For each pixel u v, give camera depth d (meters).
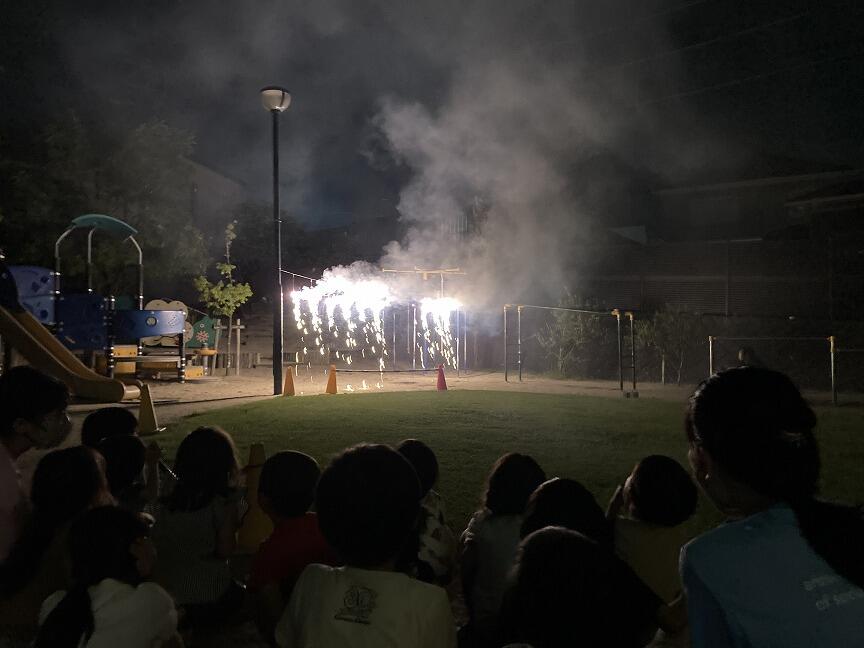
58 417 3.52
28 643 3.06
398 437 10.02
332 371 16.05
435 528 3.77
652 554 3.23
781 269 22.84
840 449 9.43
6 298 14.42
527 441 9.79
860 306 20.98
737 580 1.54
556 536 1.86
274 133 15.70
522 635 1.78
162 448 9.21
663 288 24.84
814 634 1.47
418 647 2.12
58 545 3.18
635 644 1.87
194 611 4.19
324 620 2.14
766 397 1.65
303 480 3.53
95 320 16.86
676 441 9.88
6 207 20.80
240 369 23.20
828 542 1.54
